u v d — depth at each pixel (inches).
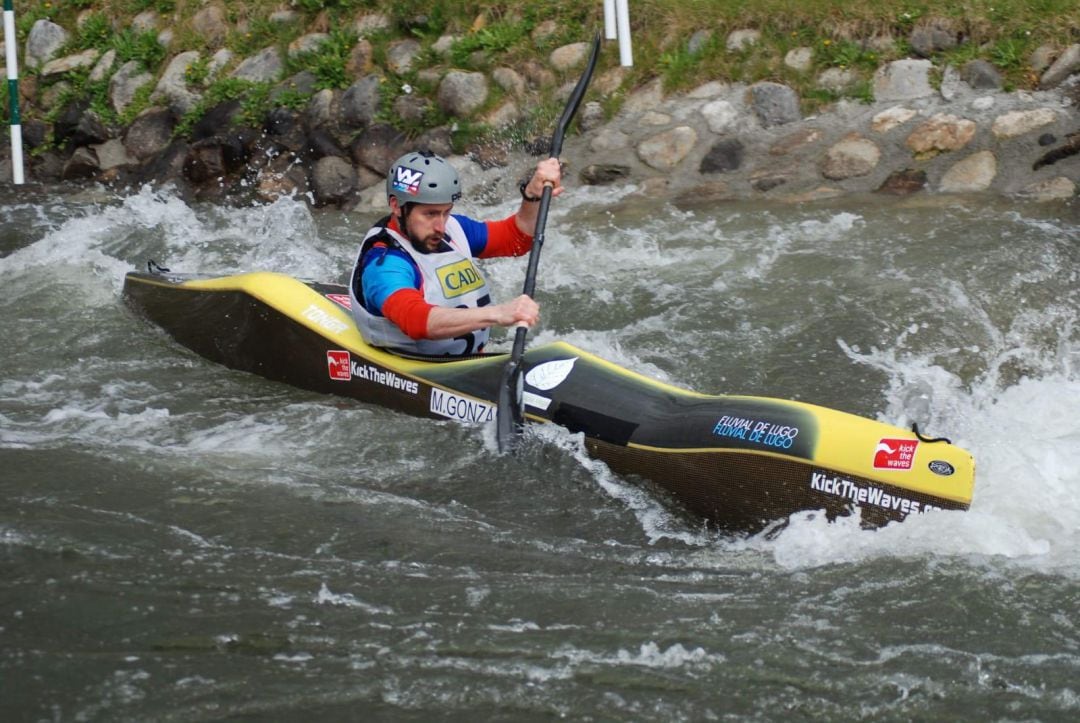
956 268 608.4
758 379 514.3
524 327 431.5
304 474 432.5
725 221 698.2
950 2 764.0
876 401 490.0
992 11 753.6
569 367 434.9
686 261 649.0
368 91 822.5
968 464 357.7
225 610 338.3
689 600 344.2
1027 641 316.5
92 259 700.0
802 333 554.6
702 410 403.2
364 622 332.8
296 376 510.0
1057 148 701.3
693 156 753.0
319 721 290.5
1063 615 326.6
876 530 364.8
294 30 879.7
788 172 733.9
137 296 593.3
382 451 447.5
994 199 692.7
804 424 379.9
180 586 351.3
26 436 465.1
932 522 359.3
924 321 557.6
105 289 647.1
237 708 295.0
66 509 399.5
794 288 603.8
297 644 321.7
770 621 331.0
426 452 443.5
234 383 522.0
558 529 393.7
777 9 785.6
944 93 737.0
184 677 307.1
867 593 342.6
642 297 606.9
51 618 333.1
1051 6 747.4
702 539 386.0
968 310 566.3
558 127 518.6
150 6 940.0
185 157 839.1
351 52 850.8
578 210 733.3
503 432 426.9
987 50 744.3
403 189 438.6
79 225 762.8
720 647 318.7
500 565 368.8
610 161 763.4
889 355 530.6
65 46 948.6
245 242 729.6
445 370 460.4
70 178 871.7
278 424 474.6
